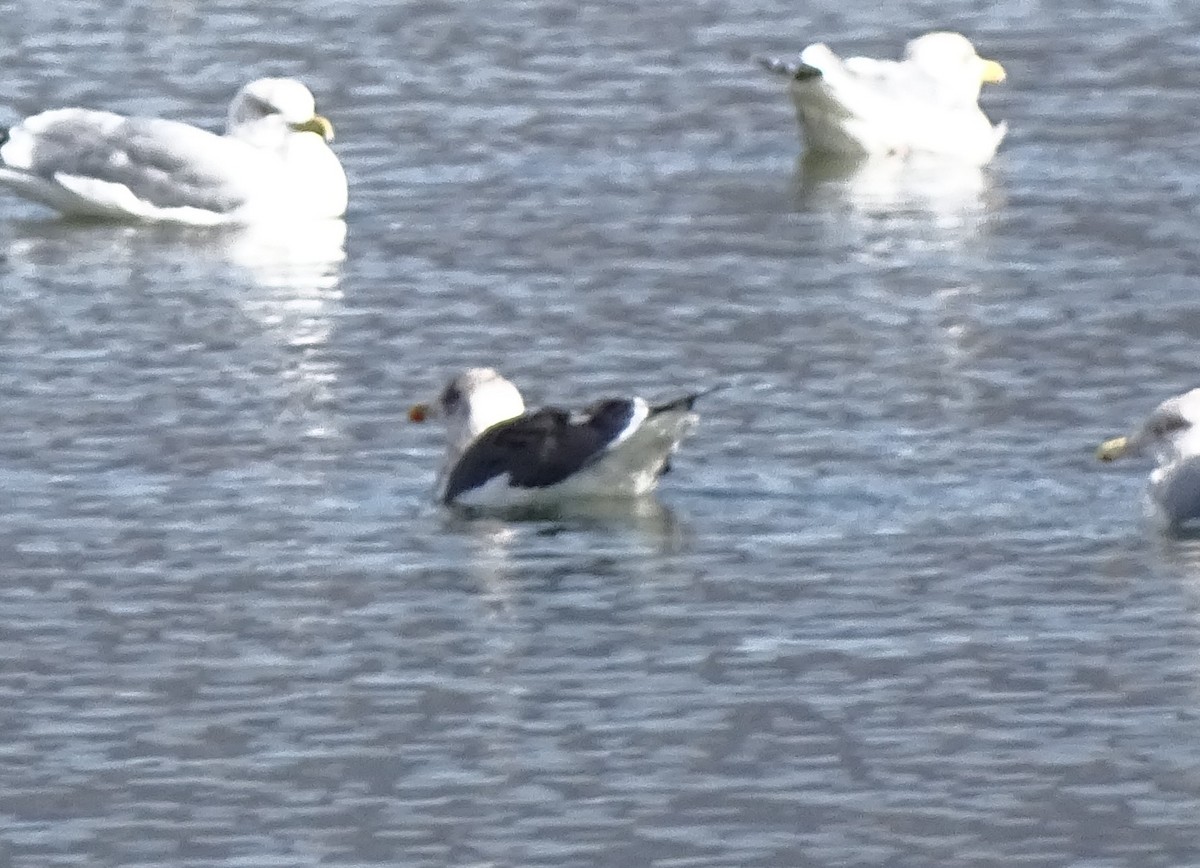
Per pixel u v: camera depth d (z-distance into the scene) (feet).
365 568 63.93
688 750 53.88
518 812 51.34
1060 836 50.08
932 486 69.00
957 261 90.89
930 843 49.93
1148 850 49.52
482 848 49.93
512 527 66.44
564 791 52.21
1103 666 57.67
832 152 107.24
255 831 50.78
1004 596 61.62
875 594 61.93
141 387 77.87
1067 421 73.97
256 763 53.62
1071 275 88.69
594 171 103.91
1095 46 121.49
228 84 115.03
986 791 51.90
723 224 96.53
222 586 62.85
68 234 98.53
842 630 59.88
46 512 67.77
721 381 77.92
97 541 65.77
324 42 121.19
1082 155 106.22
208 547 65.36
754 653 58.59
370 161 105.09
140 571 63.82
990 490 68.69
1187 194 99.30
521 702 56.29
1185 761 53.01
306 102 99.91
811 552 64.54
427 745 54.29
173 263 93.04
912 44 109.09
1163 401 75.10
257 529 66.49
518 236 94.63
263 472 70.64
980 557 64.03
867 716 55.36
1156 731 54.39
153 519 67.26
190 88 114.42
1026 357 79.66
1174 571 62.90
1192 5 127.44
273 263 92.48
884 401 75.77
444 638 59.67
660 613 60.85
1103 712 55.42
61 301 87.61
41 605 61.87
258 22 124.67
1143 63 118.52
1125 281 87.71
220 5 127.44
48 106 111.45
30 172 101.24
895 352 80.38
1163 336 81.35
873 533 65.77
